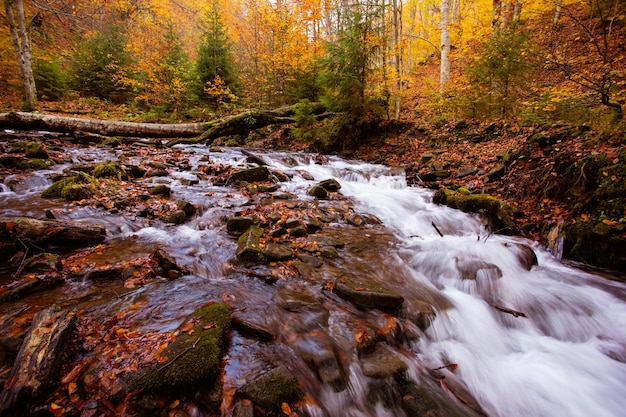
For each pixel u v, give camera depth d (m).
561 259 5.79
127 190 6.50
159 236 4.87
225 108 18.17
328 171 10.84
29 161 7.30
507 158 8.56
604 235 5.36
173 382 2.23
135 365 2.38
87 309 3.06
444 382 3.10
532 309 4.48
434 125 13.04
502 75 10.63
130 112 18.39
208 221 5.57
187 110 18.77
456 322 3.89
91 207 5.46
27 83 14.96
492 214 7.06
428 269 4.94
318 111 15.39
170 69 17.73
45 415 1.99
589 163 6.16
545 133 7.94
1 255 3.72
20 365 2.17
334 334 3.17
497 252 5.44
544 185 6.99
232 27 27.55
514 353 3.78
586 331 4.17
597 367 3.57
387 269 4.71
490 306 4.34
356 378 2.78
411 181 10.12
